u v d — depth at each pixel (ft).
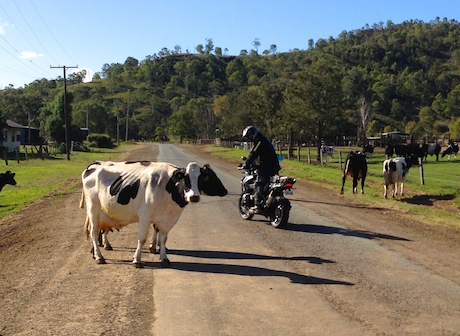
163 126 489.26
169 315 20.45
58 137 193.57
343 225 41.42
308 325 19.44
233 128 249.34
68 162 130.72
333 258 30.09
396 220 44.34
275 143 184.65
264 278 25.79
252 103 188.24
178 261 29.19
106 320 19.90
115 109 480.64
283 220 39.29
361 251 31.99
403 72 593.01
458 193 61.98
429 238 36.52
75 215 47.44
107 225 29.76
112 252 31.53
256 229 39.45
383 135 251.60
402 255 30.96
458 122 289.12
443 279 25.81
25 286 24.63
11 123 189.88
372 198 59.16
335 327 19.25
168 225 27.89
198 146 291.79
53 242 35.14
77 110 389.19
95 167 30.07
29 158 136.67
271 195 39.40
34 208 53.78
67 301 22.24
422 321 19.93
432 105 493.36
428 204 56.75
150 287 24.18
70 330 18.90
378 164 121.39
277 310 21.11
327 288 24.16
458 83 564.71
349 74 571.69
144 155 172.04
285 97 174.09
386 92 534.78
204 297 22.75
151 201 27.27
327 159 125.70
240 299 22.49
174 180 27.37
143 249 32.30
